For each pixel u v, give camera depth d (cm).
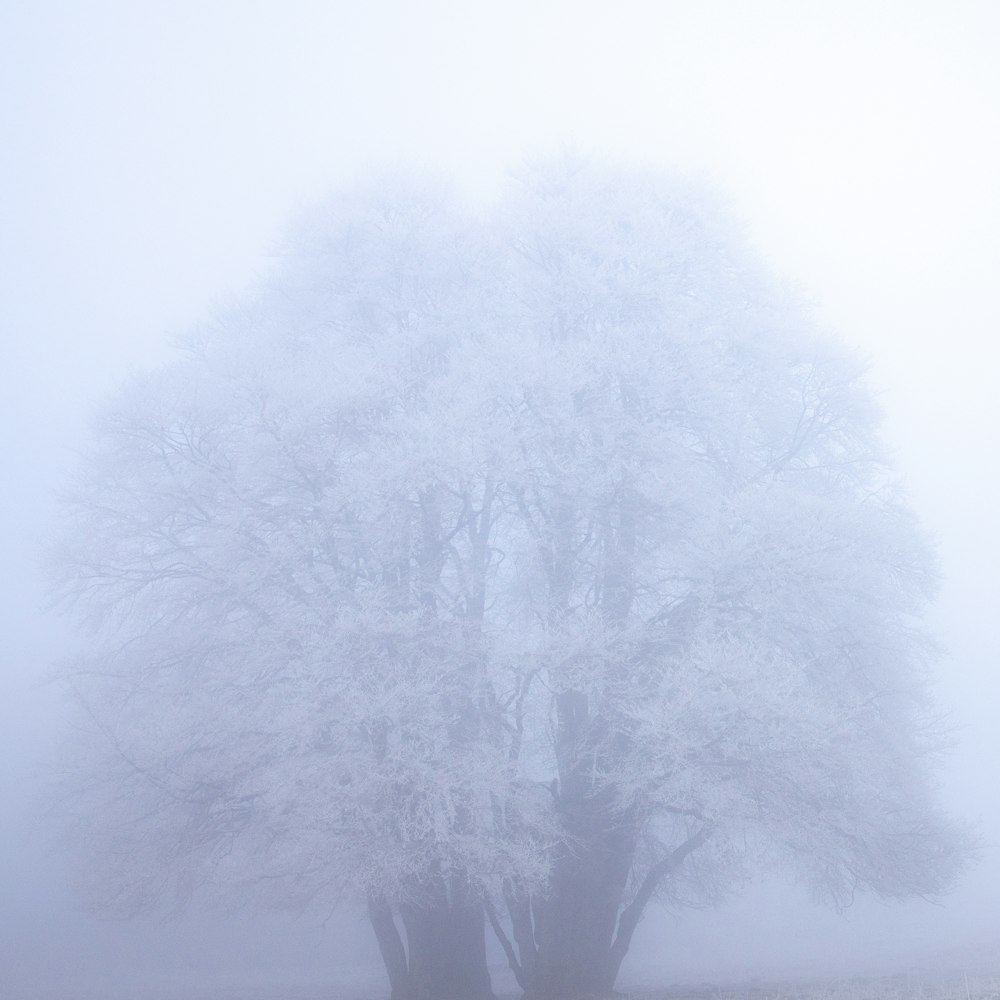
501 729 1895
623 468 1881
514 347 1867
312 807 1633
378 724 1681
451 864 1667
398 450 1784
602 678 1752
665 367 1922
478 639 1789
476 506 2166
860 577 1809
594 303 2036
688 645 1795
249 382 1839
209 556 1883
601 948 1920
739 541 1741
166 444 1942
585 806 1892
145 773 1802
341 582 1866
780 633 1872
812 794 1741
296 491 1914
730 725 1628
